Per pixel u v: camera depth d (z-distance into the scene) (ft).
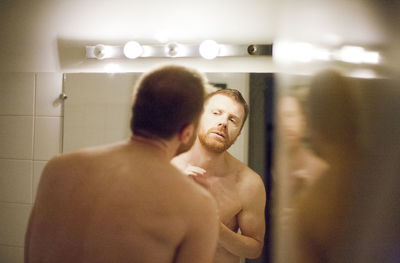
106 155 2.10
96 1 4.36
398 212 3.35
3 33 4.58
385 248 3.37
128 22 4.28
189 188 2.08
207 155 3.78
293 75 3.71
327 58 3.60
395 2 3.38
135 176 2.00
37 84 4.47
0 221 4.55
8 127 4.55
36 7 4.51
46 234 2.03
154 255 1.94
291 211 3.61
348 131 3.50
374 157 3.44
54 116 4.41
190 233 2.04
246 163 3.74
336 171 3.52
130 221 1.93
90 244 1.93
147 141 2.13
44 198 2.09
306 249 3.55
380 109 3.42
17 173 4.52
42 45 4.50
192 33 4.12
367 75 3.47
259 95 3.76
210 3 4.07
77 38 4.41
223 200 3.75
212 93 3.81
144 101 2.15
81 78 4.29
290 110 3.68
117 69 4.31
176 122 2.15
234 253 3.70
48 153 4.43
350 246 3.48
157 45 4.15
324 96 3.60
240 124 3.76
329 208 3.55
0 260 4.53
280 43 3.82
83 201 1.99
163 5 4.19
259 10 3.93
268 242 3.67
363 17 3.49
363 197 3.44
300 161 3.63
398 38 3.38
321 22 3.64
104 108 4.24
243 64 3.96
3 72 4.57
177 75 2.20
